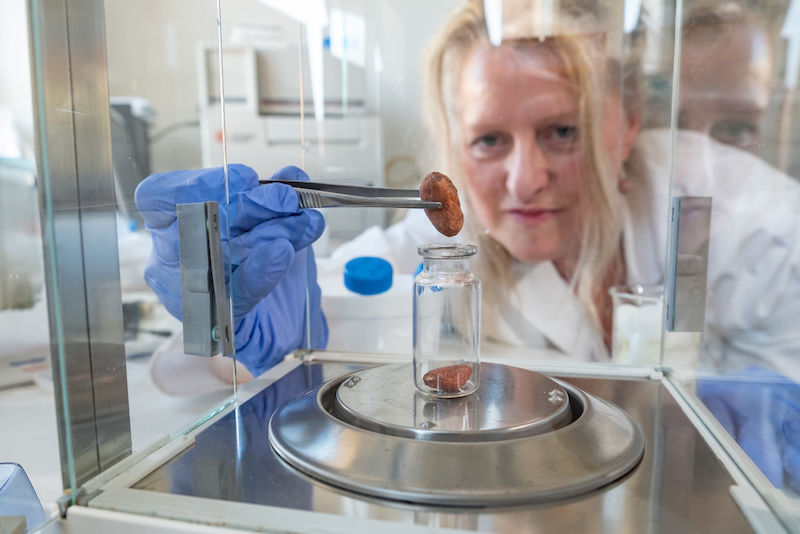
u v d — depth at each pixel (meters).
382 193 0.73
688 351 0.69
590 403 0.56
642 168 1.15
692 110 0.79
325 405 0.60
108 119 0.44
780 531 0.38
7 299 0.42
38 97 0.37
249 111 1.14
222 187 0.58
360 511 0.41
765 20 0.68
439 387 0.57
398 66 1.14
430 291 0.62
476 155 1.19
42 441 0.43
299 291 0.92
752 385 0.57
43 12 0.37
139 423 0.48
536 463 0.44
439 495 0.41
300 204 0.68
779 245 0.59
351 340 1.06
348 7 1.12
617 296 1.19
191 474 0.47
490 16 1.12
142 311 0.49
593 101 1.14
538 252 1.22
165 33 0.53
